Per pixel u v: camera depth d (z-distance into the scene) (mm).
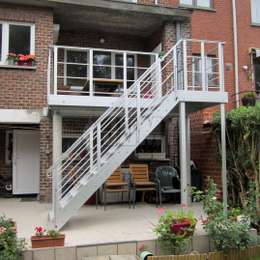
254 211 6734
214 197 5965
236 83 13703
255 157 7684
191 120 10680
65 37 11453
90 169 7078
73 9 9922
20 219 7168
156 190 9148
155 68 8562
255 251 5742
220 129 8688
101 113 9602
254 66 14242
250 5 14406
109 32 11688
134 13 10266
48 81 9148
